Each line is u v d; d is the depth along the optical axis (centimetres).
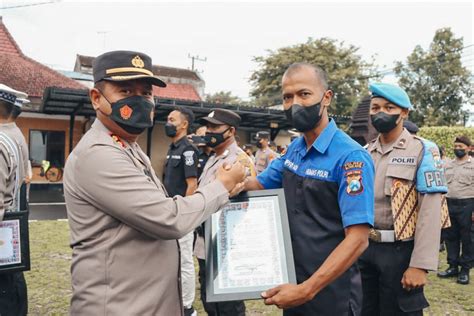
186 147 400
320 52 2766
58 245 709
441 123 2620
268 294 173
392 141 279
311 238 189
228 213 191
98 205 163
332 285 189
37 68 1842
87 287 166
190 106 1366
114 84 174
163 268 174
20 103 282
